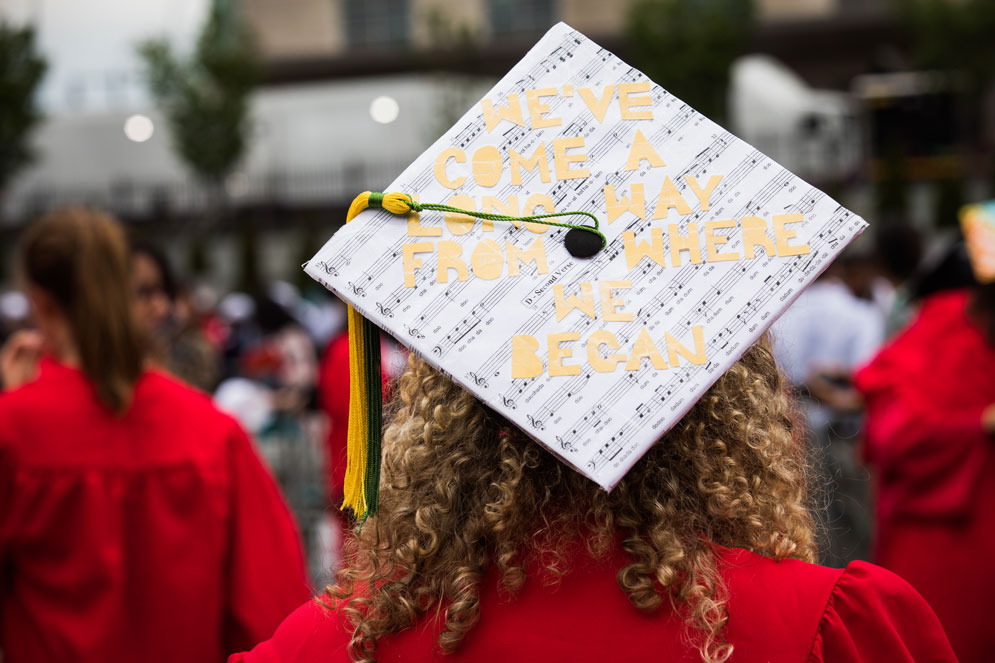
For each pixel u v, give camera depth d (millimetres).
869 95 20641
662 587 1046
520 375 1061
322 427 4812
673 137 1158
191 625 2111
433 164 1150
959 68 19328
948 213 17203
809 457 1452
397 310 1089
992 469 2908
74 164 20250
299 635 1157
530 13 21516
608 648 1024
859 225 1104
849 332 5445
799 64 22016
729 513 1087
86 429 2105
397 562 1120
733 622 1030
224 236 20016
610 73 1194
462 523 1110
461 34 19359
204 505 2158
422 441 1169
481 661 1049
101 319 2141
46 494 2064
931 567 2988
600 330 1075
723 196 1129
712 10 18609
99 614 2043
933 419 2949
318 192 19516
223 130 19406
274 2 22391
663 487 1089
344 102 19469
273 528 2287
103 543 2061
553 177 1143
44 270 2145
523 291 1092
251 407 5797
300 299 14547
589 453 1031
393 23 22344
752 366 1187
